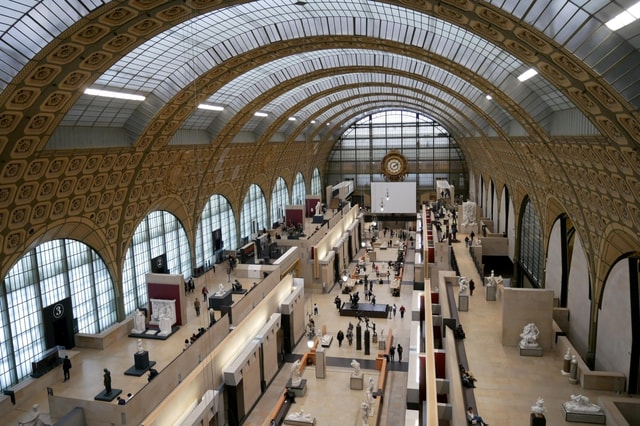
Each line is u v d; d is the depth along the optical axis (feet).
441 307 76.79
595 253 64.64
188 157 104.01
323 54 97.60
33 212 68.08
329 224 156.15
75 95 59.36
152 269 104.22
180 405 62.75
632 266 56.34
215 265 129.49
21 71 49.08
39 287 73.82
